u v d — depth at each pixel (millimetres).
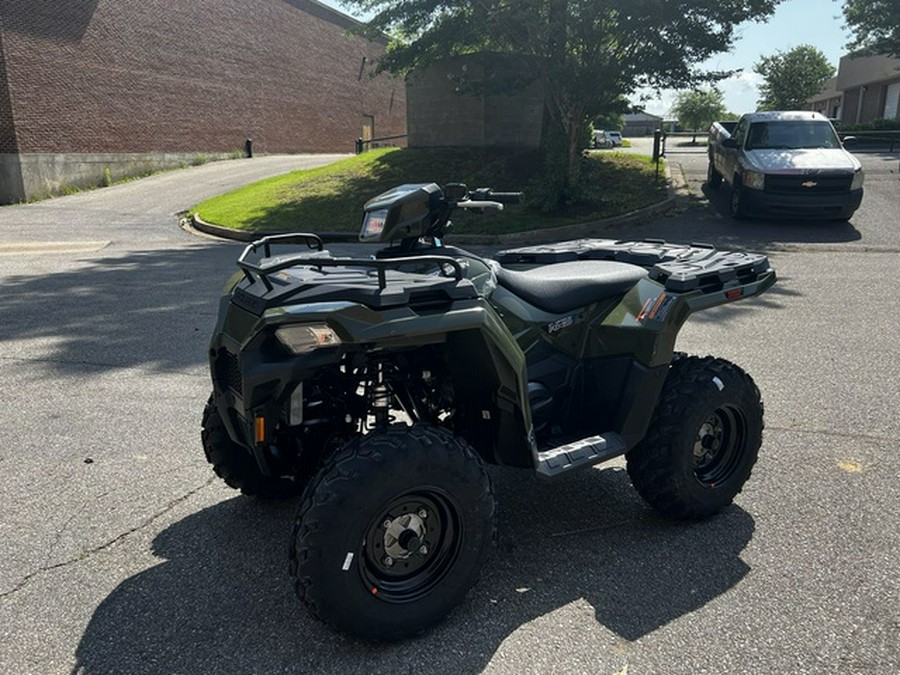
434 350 3115
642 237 13297
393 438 2709
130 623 2949
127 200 21547
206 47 31422
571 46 14766
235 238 15062
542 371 3564
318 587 2588
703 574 3270
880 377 5828
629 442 3520
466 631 2885
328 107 40938
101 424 5012
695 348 6660
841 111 45625
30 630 2906
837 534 3580
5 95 22078
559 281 3641
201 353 6602
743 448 3799
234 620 2969
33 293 9164
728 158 15617
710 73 14531
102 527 3709
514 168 18531
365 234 3166
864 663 2666
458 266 2943
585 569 3324
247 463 3768
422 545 2834
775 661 2684
